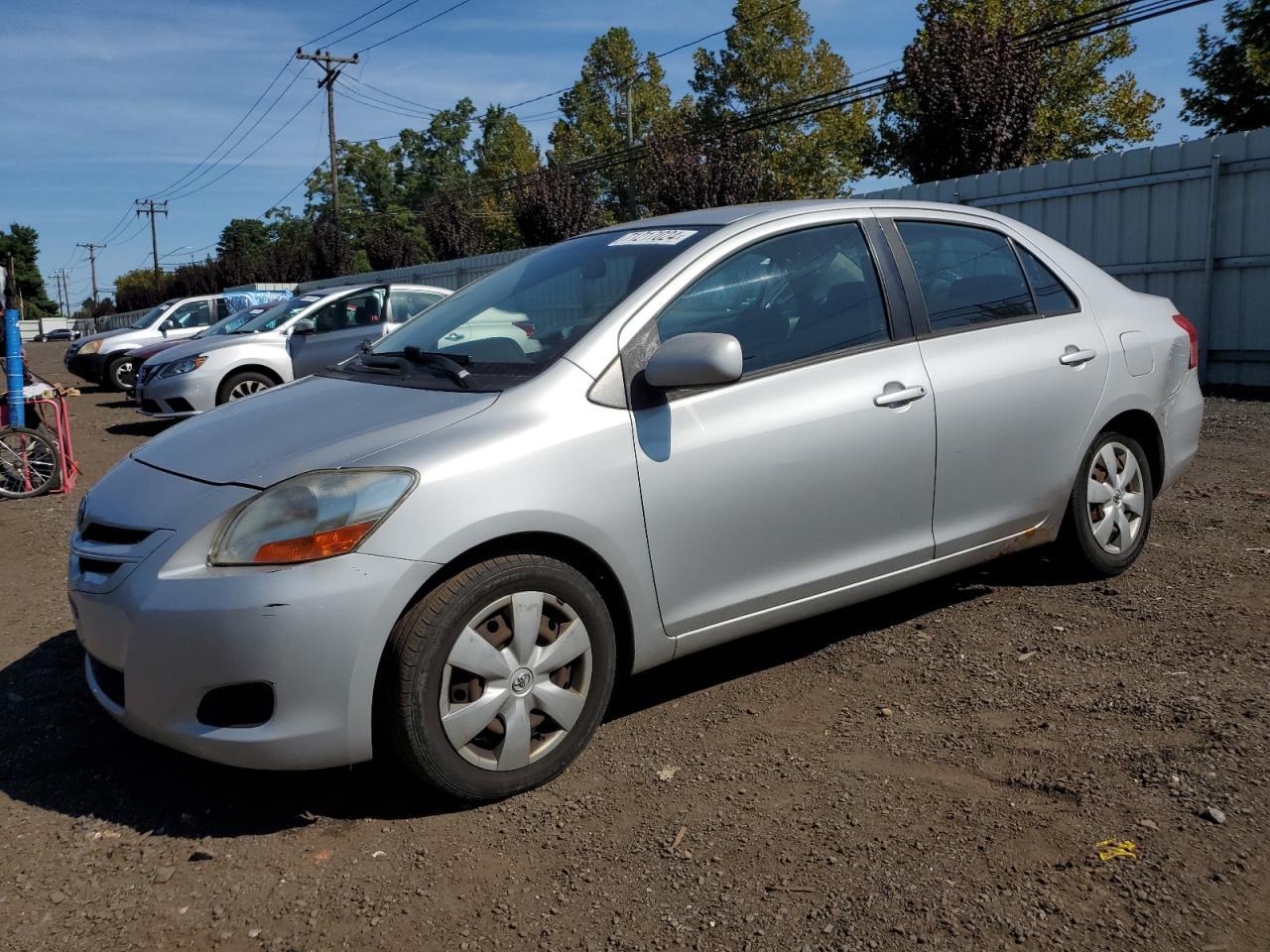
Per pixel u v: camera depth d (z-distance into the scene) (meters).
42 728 3.60
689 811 2.90
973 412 3.89
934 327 3.91
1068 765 3.02
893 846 2.66
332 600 2.68
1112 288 4.64
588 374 3.16
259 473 2.91
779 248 3.68
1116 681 3.57
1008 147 18.50
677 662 4.01
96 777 3.24
